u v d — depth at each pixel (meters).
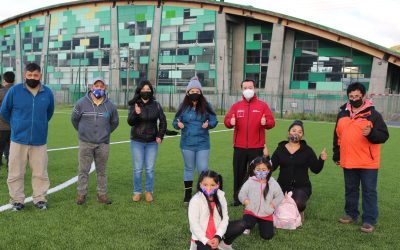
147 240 4.40
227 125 6.09
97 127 5.66
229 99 43.69
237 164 6.08
